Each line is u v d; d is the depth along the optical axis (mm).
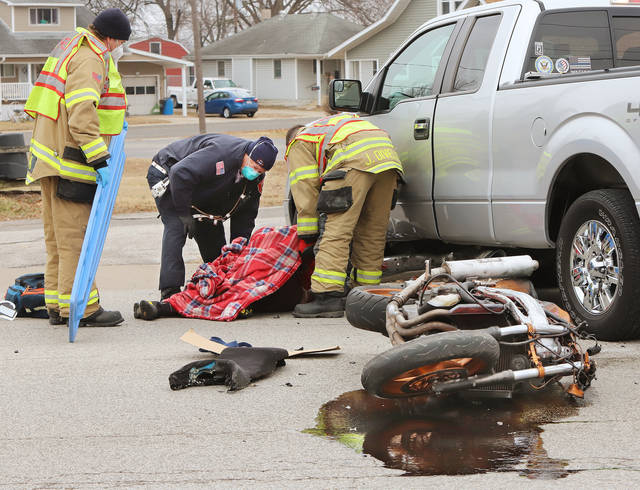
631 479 4582
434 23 9852
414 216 9758
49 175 8297
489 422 5492
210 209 9875
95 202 8258
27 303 9352
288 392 6250
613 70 7434
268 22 84562
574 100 7590
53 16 67562
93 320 8781
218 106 66312
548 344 5723
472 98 8820
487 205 8664
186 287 9352
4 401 6176
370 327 6805
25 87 63969
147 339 8180
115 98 8586
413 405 5863
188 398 6168
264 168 9391
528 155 8125
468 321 5984
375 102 10375
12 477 4793
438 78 9438
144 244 15164
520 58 8586
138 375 6797
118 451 5156
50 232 8781
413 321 5758
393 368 5180
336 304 9016
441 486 4527
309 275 9500
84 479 4746
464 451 5016
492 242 8875
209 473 4793
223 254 9586
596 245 7516
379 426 5480
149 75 71375
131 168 30766
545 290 10078
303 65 80250
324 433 5383
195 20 45438
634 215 7191
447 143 9102
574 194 8172
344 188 8695
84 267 8273
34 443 5316
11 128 53906
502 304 5824
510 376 5355
